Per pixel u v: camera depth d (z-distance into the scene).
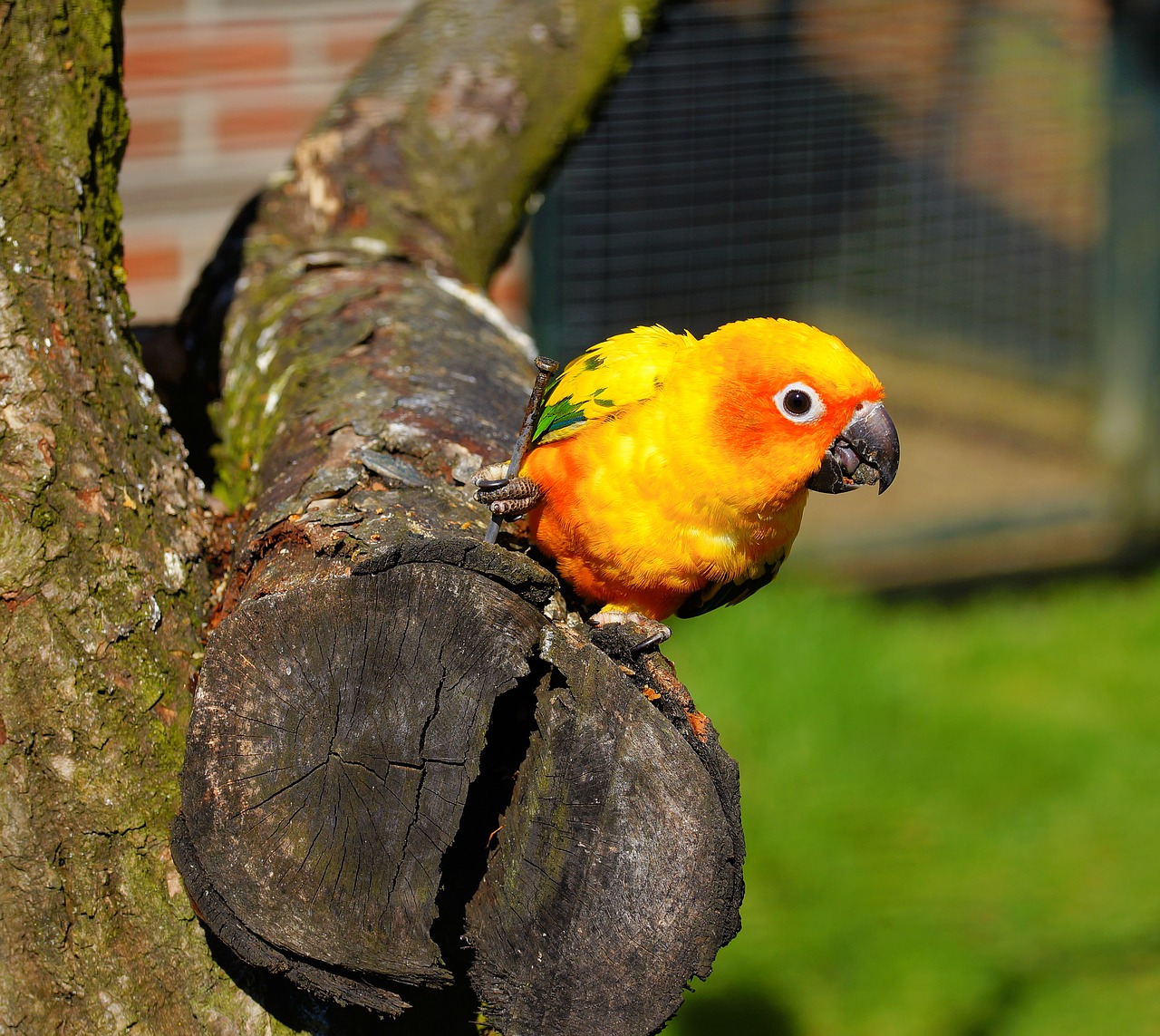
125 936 2.50
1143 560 9.57
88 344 2.84
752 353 3.00
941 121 8.72
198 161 6.93
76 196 2.88
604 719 2.27
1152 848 6.36
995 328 9.56
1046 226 9.39
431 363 3.43
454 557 2.25
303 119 7.10
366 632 2.24
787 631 7.92
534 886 2.31
